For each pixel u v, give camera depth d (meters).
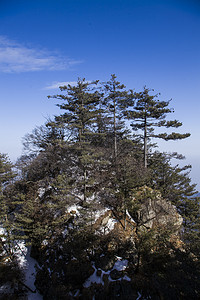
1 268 19.28
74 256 18.39
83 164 20.69
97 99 23.72
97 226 21.33
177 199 31.47
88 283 17.25
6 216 21.50
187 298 11.63
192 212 31.62
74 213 22.56
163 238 18.84
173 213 23.53
